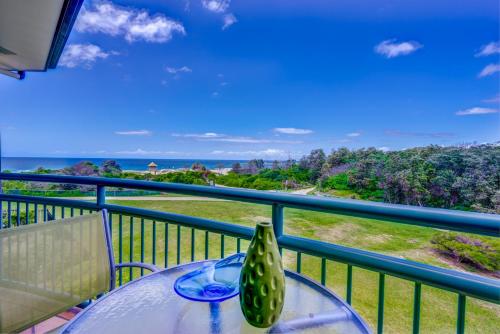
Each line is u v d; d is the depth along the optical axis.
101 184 2.04
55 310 1.27
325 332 0.82
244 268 0.80
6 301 1.12
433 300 4.18
